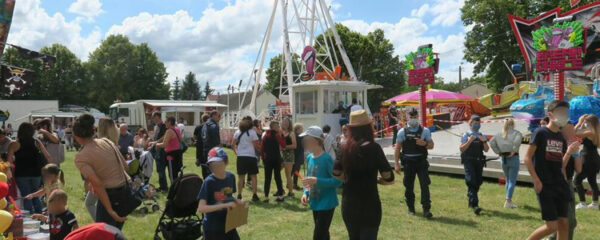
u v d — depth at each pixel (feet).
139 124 108.37
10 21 20.26
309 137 15.66
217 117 33.01
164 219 19.69
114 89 212.43
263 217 25.59
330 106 60.59
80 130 14.44
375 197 13.39
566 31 39.58
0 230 11.05
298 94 63.10
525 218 24.36
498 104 84.38
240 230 22.82
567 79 67.10
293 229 22.91
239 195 29.53
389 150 51.98
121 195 14.97
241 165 29.35
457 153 44.50
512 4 124.77
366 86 63.21
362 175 13.30
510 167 26.86
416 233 21.80
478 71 135.95
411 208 25.81
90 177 14.08
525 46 75.56
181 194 17.92
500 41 126.93
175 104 105.09
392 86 168.55
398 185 35.63
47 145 29.78
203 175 32.37
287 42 79.66
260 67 86.63
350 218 13.39
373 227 13.30
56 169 21.90
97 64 210.59
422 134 25.00
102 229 6.89
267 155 29.60
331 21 83.51
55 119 113.80
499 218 24.49
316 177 15.35
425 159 25.16
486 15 129.08
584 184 30.45
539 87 54.95
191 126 103.86
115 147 15.56
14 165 24.08
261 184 37.73
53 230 15.72
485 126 67.72
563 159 15.74
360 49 151.43
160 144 33.58
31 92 199.72
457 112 90.07
